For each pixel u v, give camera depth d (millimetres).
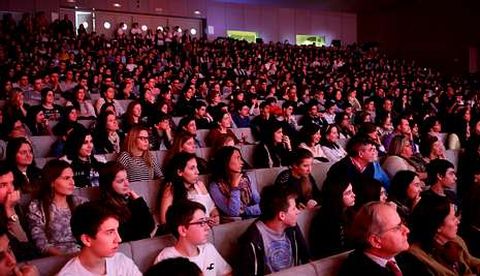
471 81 17578
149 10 19109
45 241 2895
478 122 7426
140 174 4223
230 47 17141
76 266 2186
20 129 5062
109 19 18422
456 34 19766
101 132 5086
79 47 13422
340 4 21094
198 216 2518
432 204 2725
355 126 8219
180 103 8023
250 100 8734
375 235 2246
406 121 6664
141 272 2514
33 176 3805
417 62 21172
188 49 15875
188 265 1295
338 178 3236
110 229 2164
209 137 6141
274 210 2791
